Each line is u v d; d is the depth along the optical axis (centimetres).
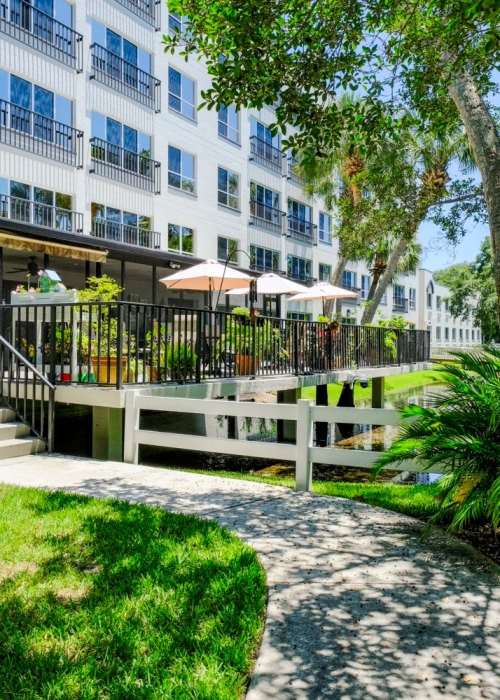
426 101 765
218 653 275
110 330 850
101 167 1997
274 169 3039
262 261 2936
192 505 542
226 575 365
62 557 390
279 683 255
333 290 1750
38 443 792
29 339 955
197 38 620
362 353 1585
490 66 702
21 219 1744
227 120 2669
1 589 340
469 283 3584
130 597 332
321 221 3591
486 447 425
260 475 941
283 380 1100
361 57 628
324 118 642
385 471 980
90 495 562
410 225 1098
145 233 2186
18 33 1741
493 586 364
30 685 248
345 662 273
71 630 295
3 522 461
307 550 424
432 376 543
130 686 246
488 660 276
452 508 450
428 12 639
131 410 752
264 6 531
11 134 1720
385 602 338
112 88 2044
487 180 597
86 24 1955
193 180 2442
